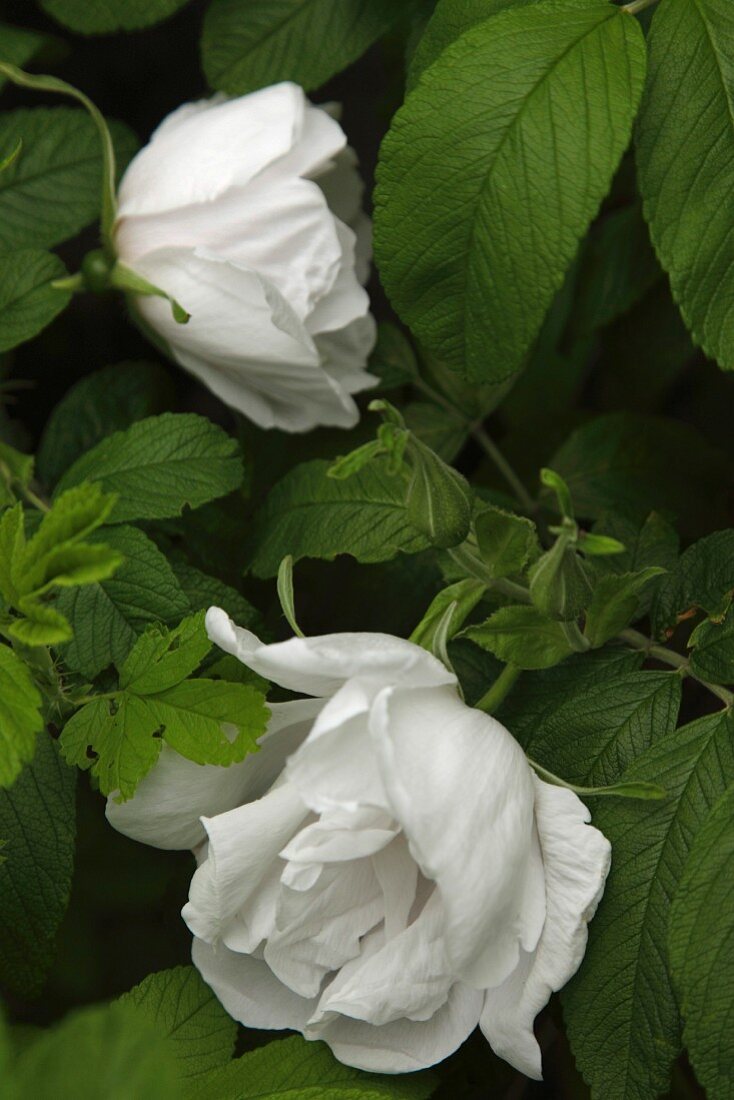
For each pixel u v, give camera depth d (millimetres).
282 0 533
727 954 448
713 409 611
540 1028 537
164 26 623
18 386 607
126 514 493
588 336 564
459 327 483
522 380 600
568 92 472
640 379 578
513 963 458
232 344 517
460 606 473
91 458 504
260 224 511
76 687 483
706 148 469
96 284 520
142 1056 409
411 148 476
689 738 471
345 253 523
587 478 551
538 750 478
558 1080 569
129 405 555
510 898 454
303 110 514
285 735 477
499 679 476
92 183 541
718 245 468
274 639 540
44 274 522
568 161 470
